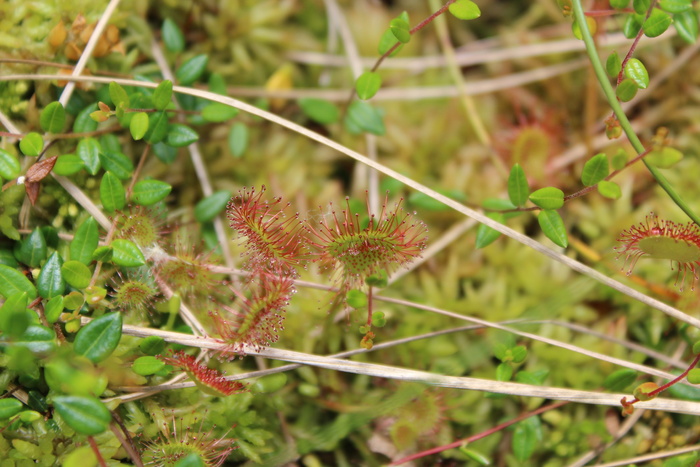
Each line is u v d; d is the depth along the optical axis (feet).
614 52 0.97
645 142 1.10
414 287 1.06
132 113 1.00
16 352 0.93
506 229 1.01
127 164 1.00
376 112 1.07
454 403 1.03
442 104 1.12
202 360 1.01
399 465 1.03
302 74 1.12
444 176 1.09
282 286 0.97
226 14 1.09
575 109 1.11
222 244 1.05
